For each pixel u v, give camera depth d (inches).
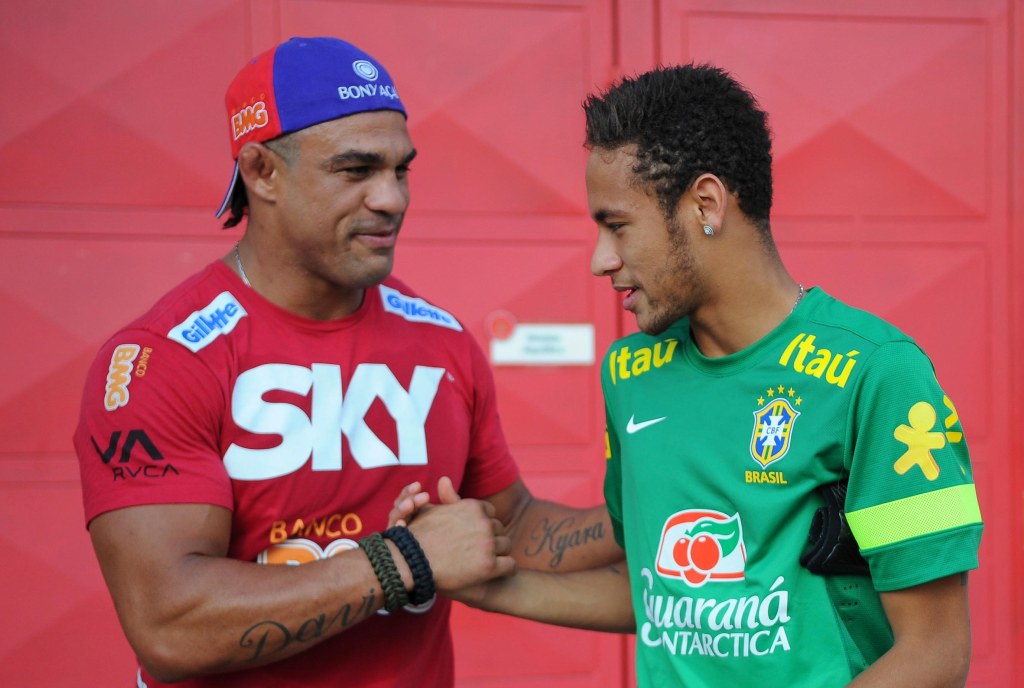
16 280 114.7
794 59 128.3
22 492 114.7
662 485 62.4
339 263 62.6
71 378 115.6
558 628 125.4
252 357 62.8
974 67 131.4
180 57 117.5
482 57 123.5
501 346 124.2
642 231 59.1
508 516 77.4
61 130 115.4
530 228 124.6
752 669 58.6
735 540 59.6
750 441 59.0
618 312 126.3
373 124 61.4
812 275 129.4
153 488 58.0
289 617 56.7
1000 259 131.8
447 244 123.3
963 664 55.1
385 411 65.7
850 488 56.0
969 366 131.7
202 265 118.5
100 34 116.0
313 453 62.5
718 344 61.9
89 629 115.8
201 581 56.2
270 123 61.2
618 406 67.1
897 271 130.6
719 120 58.2
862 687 54.1
